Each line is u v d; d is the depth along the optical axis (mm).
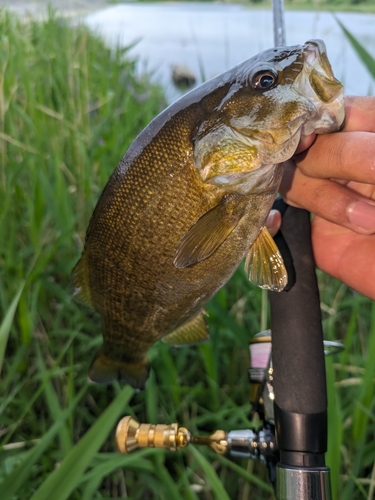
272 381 207
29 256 470
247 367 419
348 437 350
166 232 215
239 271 426
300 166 213
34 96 591
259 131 204
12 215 477
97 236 228
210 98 213
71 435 342
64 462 241
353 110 212
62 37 917
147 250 219
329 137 202
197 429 380
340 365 376
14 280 419
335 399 284
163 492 322
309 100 200
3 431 353
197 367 423
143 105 771
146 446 215
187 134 212
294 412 193
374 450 341
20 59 647
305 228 228
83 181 507
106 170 526
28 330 367
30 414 364
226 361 417
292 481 186
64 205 457
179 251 205
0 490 255
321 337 205
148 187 215
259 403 229
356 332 447
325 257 252
